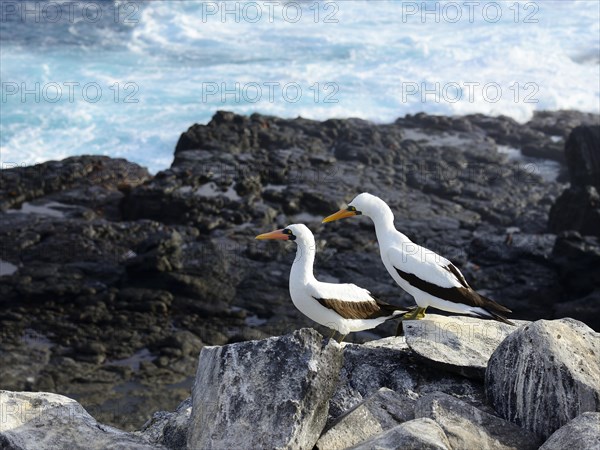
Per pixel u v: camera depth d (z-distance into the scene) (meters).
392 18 64.75
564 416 9.77
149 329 29.27
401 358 11.84
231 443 9.30
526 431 9.87
